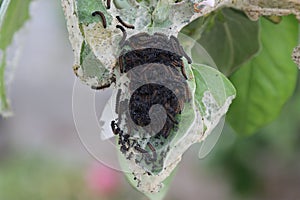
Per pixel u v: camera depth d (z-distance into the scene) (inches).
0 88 24.4
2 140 86.0
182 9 19.8
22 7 23.3
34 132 89.2
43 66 96.7
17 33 23.8
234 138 43.3
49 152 77.2
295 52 21.6
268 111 25.8
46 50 97.3
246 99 25.6
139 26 19.6
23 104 92.3
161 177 20.0
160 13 19.7
